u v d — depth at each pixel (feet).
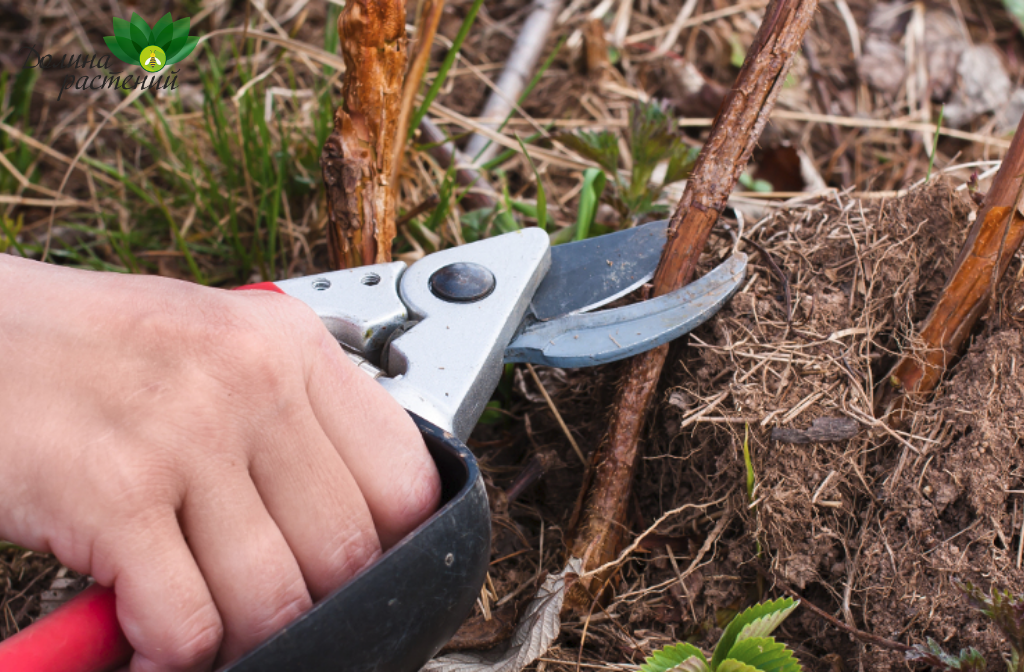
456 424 1.22
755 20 2.13
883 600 1.24
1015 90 1.95
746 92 1.28
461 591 1.10
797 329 1.31
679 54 2.06
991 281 1.26
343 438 1.11
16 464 1.04
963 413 1.26
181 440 1.05
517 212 1.66
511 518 1.37
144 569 1.04
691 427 1.32
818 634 1.27
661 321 1.27
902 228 1.34
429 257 1.31
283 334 1.08
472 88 1.91
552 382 1.43
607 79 1.95
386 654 1.07
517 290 1.28
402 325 1.27
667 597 1.30
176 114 1.83
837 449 1.28
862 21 2.12
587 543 1.28
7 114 1.82
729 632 1.21
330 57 1.64
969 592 1.21
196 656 1.06
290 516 1.08
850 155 1.85
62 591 1.34
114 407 1.05
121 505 1.04
